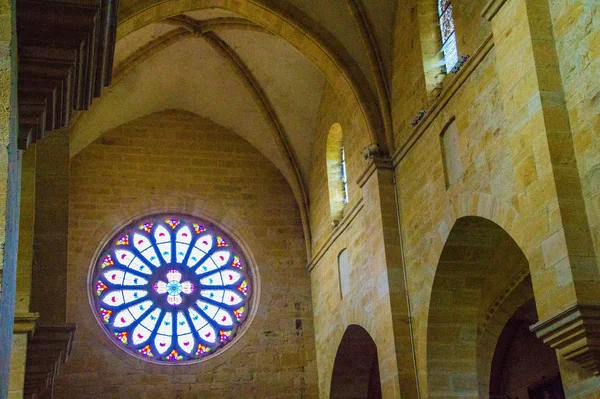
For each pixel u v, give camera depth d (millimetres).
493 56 15641
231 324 26531
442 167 17531
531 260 12672
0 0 5773
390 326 18969
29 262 13055
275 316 26547
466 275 17875
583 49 12367
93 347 24734
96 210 26469
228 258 27422
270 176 28188
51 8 7309
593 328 11297
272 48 24984
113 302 26000
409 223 19328
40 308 14891
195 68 26297
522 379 23438
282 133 27438
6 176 5520
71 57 7543
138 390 24641
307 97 26438
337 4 21000
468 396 17828
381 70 20875
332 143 25594
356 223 22531
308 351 26250
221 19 23953
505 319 19250
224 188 27828
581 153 12289
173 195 27344
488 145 15695
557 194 12109
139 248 26875
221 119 28141
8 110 5629
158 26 23984
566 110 12672
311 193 27422
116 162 27172
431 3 19297
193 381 25172
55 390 23922
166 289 26547
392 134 20578
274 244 27500
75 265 25562
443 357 17953
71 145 26062
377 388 25766
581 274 11648
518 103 13312
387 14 20828
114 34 8180
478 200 15922
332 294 24609
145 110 27734
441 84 18375
